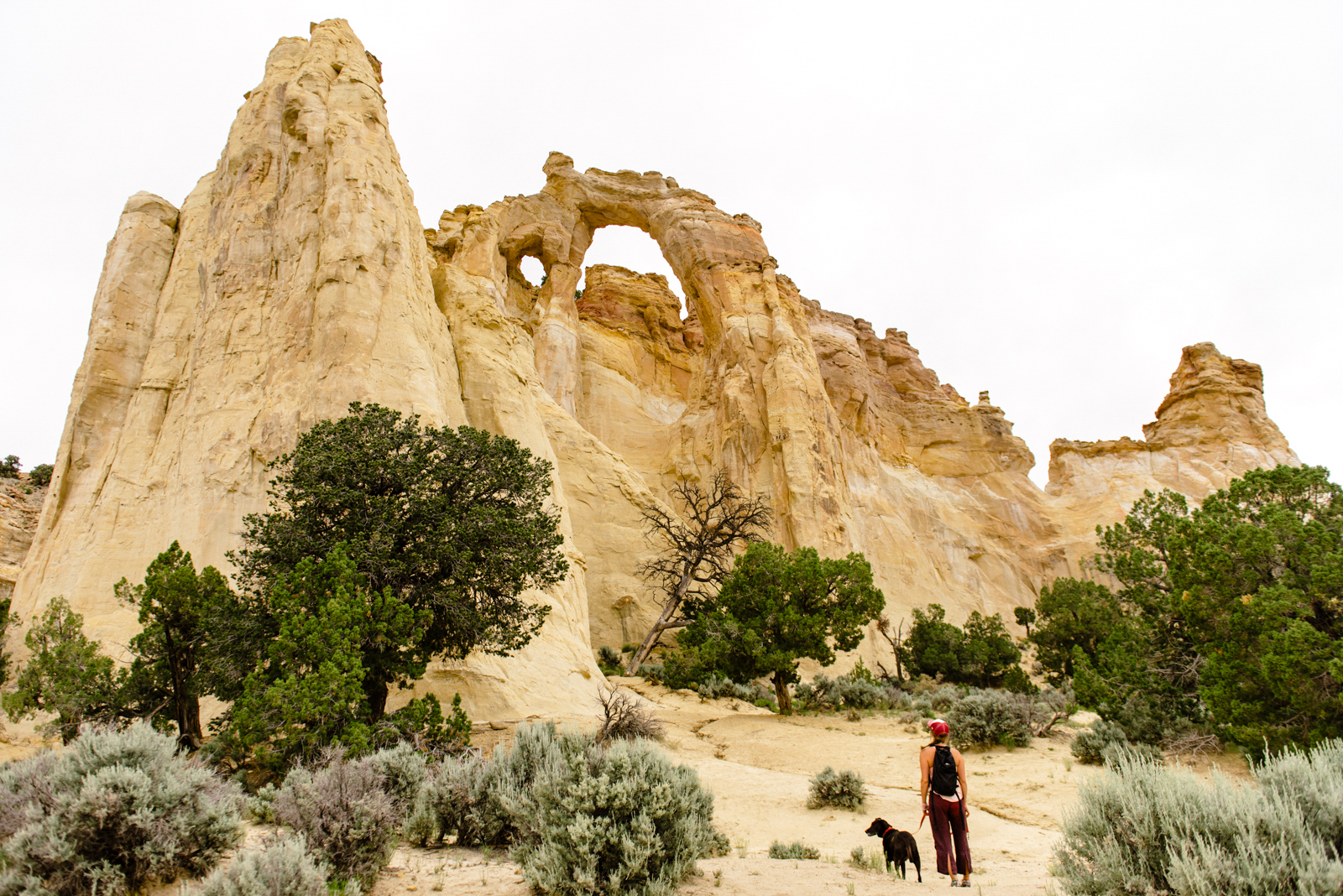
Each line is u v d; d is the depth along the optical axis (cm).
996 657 3572
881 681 3322
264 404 2441
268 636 1235
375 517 1384
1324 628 1206
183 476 2375
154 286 2988
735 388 5488
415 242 3180
